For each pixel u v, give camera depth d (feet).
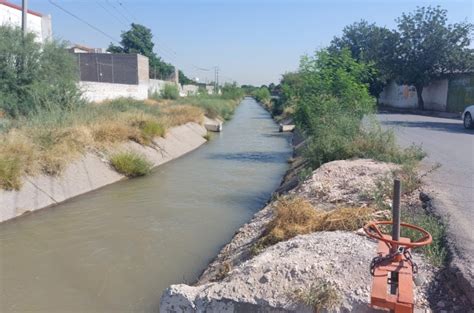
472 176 27.55
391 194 22.82
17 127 44.57
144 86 142.72
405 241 11.46
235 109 218.79
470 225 18.03
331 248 16.08
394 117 83.25
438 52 107.14
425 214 19.90
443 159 34.12
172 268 24.56
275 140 89.56
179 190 43.57
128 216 34.58
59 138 43.73
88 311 19.86
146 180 48.19
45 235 29.94
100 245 28.17
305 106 51.24
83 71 135.13
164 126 66.64
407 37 112.98
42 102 57.31
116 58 136.67
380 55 122.31
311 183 28.66
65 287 22.30
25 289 22.04
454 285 13.43
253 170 54.95
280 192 37.93
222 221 33.35
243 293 14.28
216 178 49.78
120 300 20.89
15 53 57.57
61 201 38.06
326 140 38.91
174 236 29.94
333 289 13.43
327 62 53.93
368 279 13.76
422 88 116.57
